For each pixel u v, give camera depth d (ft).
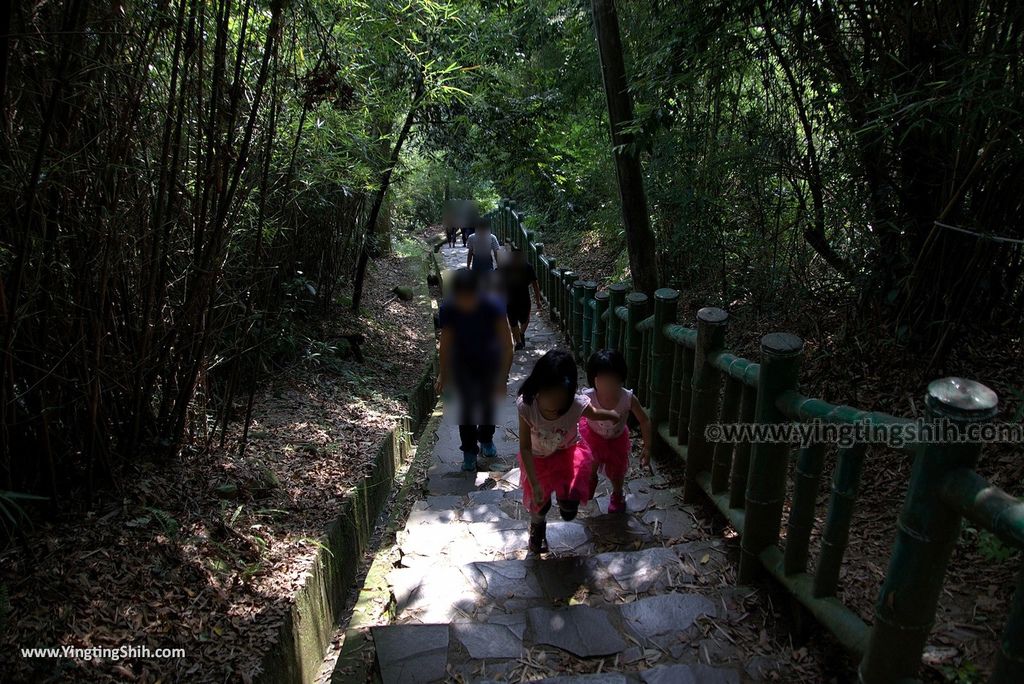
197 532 9.55
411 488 14.98
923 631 5.45
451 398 14.51
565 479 10.48
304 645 8.91
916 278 11.63
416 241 51.98
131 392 10.19
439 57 21.35
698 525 10.89
